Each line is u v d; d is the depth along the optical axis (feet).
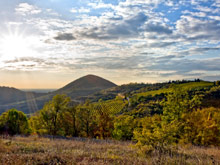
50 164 21.90
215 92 284.20
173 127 37.91
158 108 237.66
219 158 29.14
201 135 69.00
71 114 137.69
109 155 29.43
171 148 32.14
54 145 42.47
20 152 28.96
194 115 75.00
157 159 23.09
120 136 107.45
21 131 125.70
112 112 136.87
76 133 137.59
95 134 134.92
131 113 233.14
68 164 21.97
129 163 22.38
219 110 93.30
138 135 38.63
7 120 120.78
